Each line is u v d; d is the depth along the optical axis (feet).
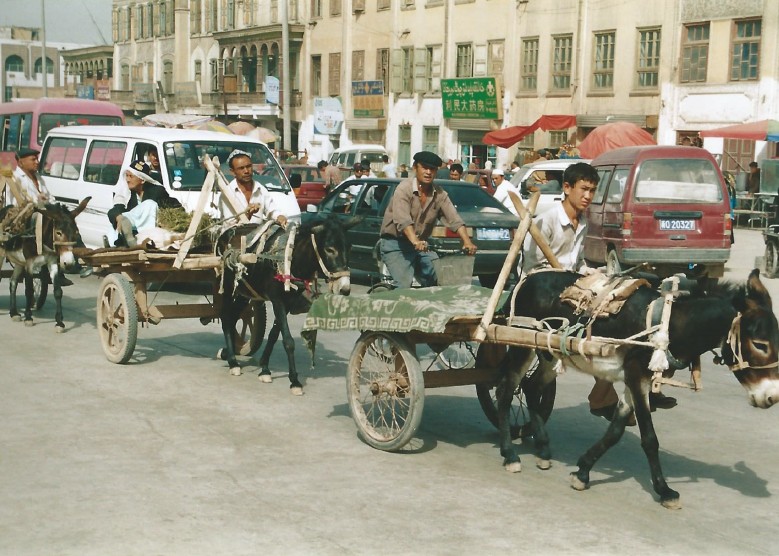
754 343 18.08
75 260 36.09
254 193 31.81
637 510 19.69
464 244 28.60
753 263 65.67
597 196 56.90
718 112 98.27
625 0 107.34
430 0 136.46
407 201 28.25
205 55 205.16
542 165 67.00
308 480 21.13
